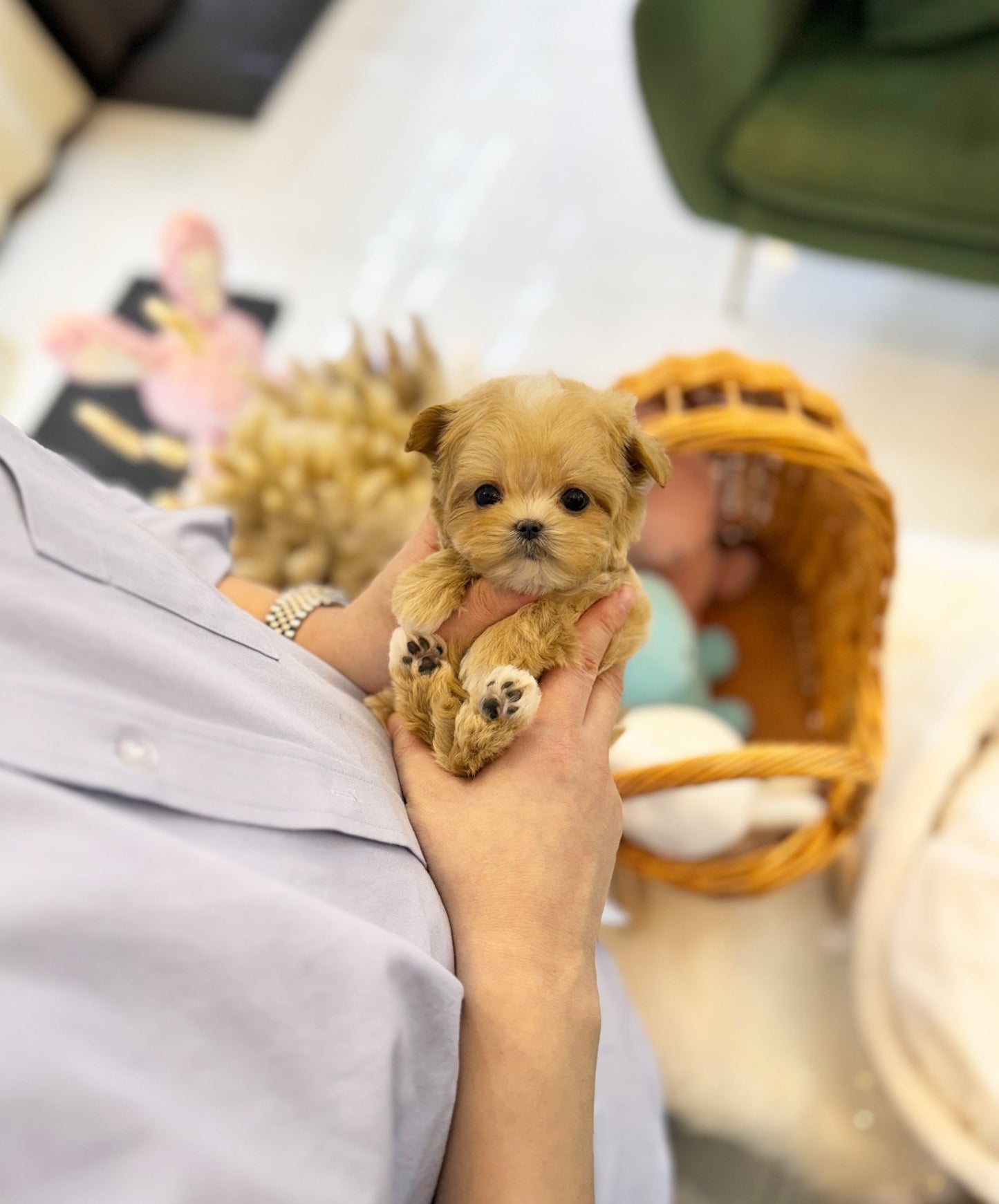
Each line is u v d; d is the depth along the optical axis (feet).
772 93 2.75
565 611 1.12
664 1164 1.43
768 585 2.53
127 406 3.46
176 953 0.68
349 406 2.15
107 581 0.84
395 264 3.72
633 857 1.86
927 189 2.64
